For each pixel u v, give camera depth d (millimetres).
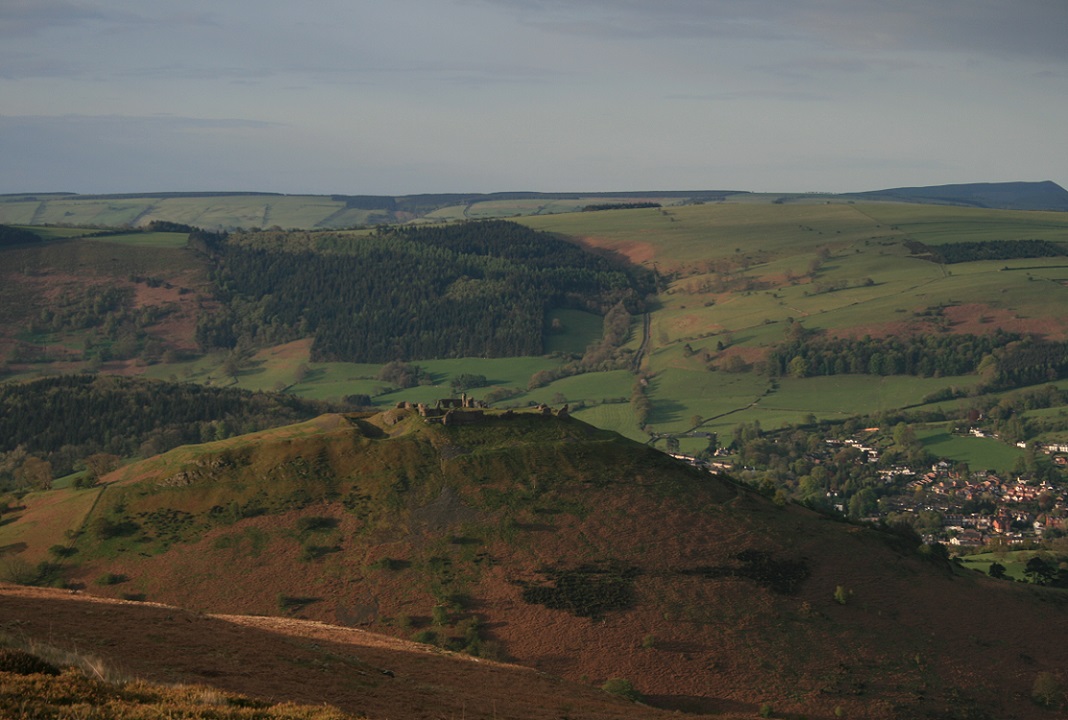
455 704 55500
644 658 100438
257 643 61438
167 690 40656
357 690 54062
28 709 34594
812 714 94188
